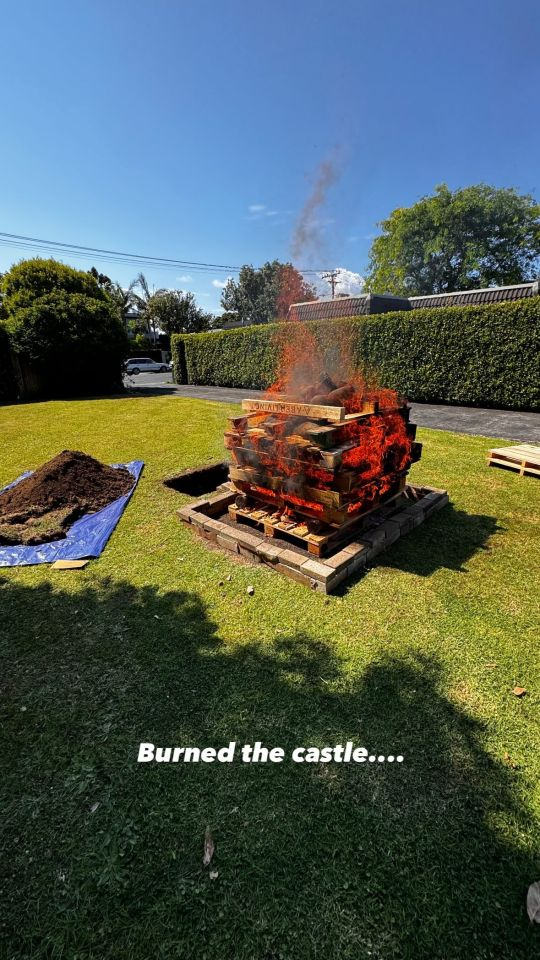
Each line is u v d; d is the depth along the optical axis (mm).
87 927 1167
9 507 4230
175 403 11406
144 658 2176
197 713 1833
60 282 14477
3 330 13609
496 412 8938
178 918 1175
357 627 2336
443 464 5281
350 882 1236
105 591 2816
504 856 1295
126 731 1765
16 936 1156
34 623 2514
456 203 22719
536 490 4363
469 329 9445
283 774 1562
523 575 2820
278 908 1185
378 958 1081
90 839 1378
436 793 1479
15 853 1346
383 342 10867
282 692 1926
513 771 1550
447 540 3322
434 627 2322
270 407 3227
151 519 3904
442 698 1870
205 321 37531
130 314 39188
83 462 4879
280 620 2418
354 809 1437
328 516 2941
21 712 1875
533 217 22797
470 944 1106
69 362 14328
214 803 1478
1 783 1567
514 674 1996
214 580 2867
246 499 3572
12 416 10195
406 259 25547
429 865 1273
